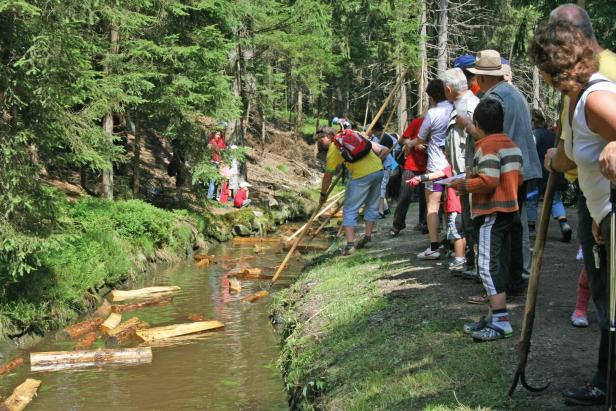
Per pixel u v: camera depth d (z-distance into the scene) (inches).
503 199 180.1
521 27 873.5
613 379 113.3
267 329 323.9
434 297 235.0
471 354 173.2
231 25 629.9
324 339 236.7
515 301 216.8
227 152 660.7
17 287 322.3
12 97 312.5
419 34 1018.7
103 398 241.4
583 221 129.4
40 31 313.7
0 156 307.4
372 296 258.1
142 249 485.1
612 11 647.8
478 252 183.5
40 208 319.3
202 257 523.8
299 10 768.3
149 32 581.3
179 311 362.9
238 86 829.2
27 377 267.6
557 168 132.6
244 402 232.1
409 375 172.2
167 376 262.8
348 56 1047.0
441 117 294.5
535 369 159.0
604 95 106.5
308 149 1397.6
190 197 695.1
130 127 671.1
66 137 375.2
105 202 512.7
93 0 437.1
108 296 397.1
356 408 167.9
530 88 1130.0
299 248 552.4
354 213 367.2
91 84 420.2
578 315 187.0
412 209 583.5
